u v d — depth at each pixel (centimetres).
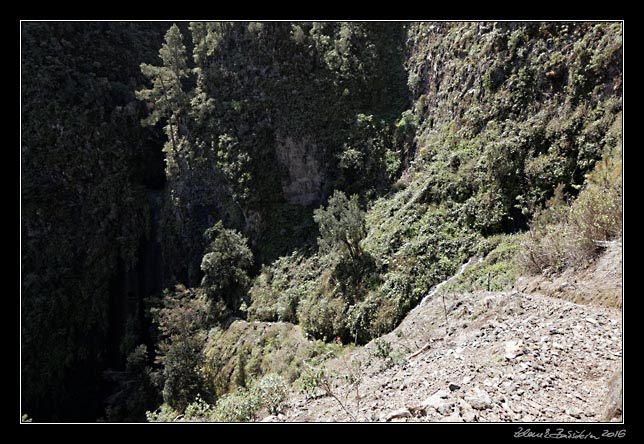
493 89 1812
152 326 3547
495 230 1560
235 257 2920
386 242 1939
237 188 3138
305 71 3064
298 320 2267
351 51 3020
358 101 2923
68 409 3281
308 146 2994
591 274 820
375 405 588
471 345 706
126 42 4325
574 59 1461
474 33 2073
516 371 548
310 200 3059
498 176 1598
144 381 2919
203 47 3488
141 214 3959
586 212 960
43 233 3516
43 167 3550
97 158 3803
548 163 1437
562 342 612
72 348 3406
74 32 3950
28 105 3528
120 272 3791
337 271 2130
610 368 523
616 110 1280
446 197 1830
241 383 2162
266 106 3117
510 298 901
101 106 3897
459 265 1563
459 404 483
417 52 2734
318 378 830
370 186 2617
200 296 3133
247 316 2644
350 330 1783
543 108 1550
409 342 1030
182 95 3525
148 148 4194
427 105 2462
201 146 3391
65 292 3494
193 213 3566
